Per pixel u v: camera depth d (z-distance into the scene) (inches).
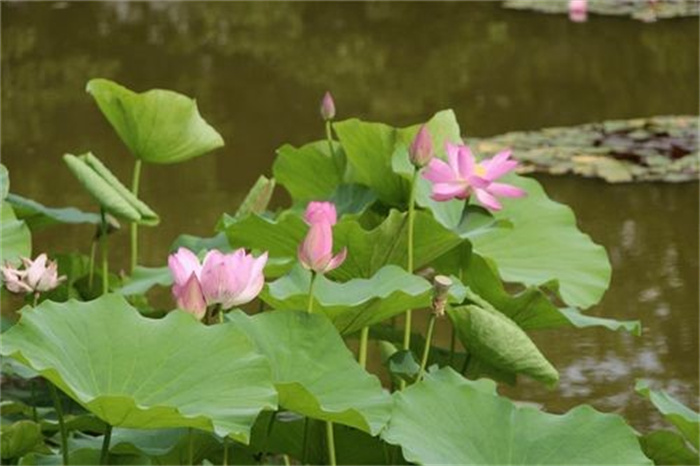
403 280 159.5
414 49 561.3
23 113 467.2
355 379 142.1
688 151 439.5
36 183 397.1
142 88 498.0
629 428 139.8
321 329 145.2
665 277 344.5
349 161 217.5
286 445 167.3
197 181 400.2
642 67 546.6
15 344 130.6
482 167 175.0
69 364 132.5
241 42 566.9
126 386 132.4
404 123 460.8
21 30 583.8
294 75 516.7
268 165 416.5
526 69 537.0
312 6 640.4
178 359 134.3
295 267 162.6
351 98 489.1
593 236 372.8
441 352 194.2
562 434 139.7
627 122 467.2
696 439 158.4
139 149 209.9
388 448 168.2
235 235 184.9
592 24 606.2
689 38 585.3
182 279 137.8
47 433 188.9
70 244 346.0
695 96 510.9
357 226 174.2
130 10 629.0
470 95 501.4
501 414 141.0
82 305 137.6
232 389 131.4
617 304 328.2
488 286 187.8
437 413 139.8
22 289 145.4
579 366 294.5
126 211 191.3
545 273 203.8
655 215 388.8
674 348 303.6
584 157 430.6
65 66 527.2
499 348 161.3
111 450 151.8
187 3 644.7
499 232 208.7
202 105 477.7
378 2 647.8
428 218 175.8
